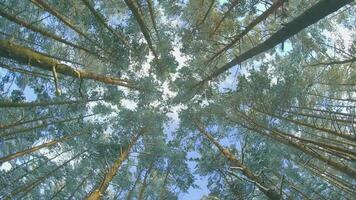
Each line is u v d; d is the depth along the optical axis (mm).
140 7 15391
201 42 17703
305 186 15562
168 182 19984
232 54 18500
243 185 14664
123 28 16719
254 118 16094
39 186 16766
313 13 9000
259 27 17250
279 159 16406
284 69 15898
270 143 16266
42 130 16750
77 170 17609
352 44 15094
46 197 16797
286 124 16109
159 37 17281
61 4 15445
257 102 15727
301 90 15438
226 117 17922
